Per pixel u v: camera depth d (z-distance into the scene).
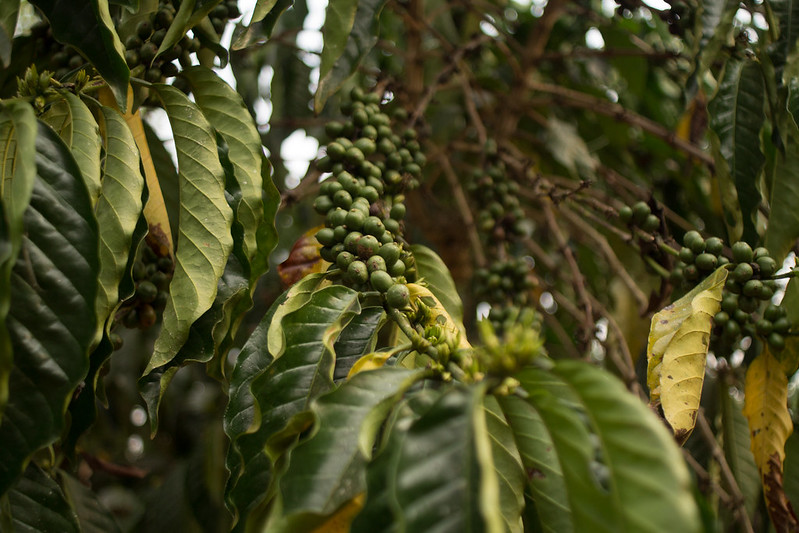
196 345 0.48
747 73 0.59
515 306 0.71
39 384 0.36
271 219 0.53
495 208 0.73
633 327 0.78
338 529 0.36
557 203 0.67
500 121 0.88
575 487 0.32
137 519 0.84
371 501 0.32
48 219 0.38
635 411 0.29
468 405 0.32
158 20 0.53
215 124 0.52
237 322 0.51
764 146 0.59
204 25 0.56
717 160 0.58
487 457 0.28
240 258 0.49
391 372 0.38
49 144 0.39
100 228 0.44
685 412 0.46
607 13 1.04
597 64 0.99
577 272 0.70
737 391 0.80
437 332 0.43
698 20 0.57
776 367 0.52
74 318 0.37
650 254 0.62
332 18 0.53
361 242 0.49
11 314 0.36
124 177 0.45
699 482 0.66
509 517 0.40
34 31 0.58
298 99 0.90
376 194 0.55
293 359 0.44
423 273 0.56
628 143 0.96
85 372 0.37
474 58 0.90
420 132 0.74
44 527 0.44
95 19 0.46
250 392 0.44
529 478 0.41
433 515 0.29
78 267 0.38
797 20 0.56
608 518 0.30
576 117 1.02
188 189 0.48
